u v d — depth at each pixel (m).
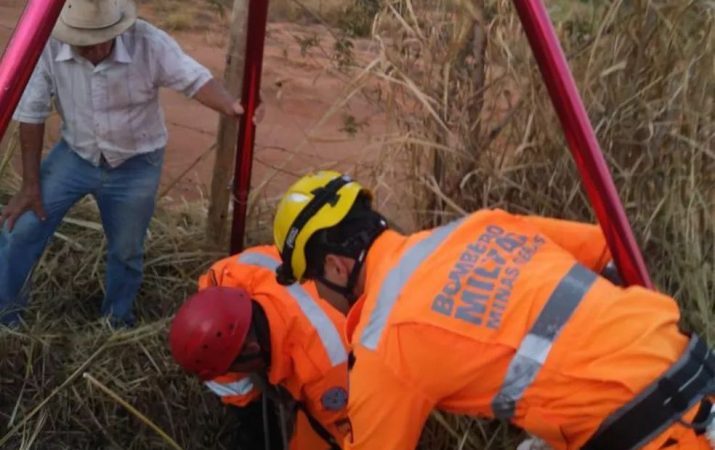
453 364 2.34
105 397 3.89
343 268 2.56
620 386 2.32
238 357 3.17
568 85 2.51
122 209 4.22
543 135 3.68
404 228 3.84
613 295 2.41
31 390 3.92
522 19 2.50
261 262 3.45
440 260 2.43
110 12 3.88
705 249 3.81
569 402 2.33
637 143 3.68
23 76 2.17
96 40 3.86
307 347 3.22
